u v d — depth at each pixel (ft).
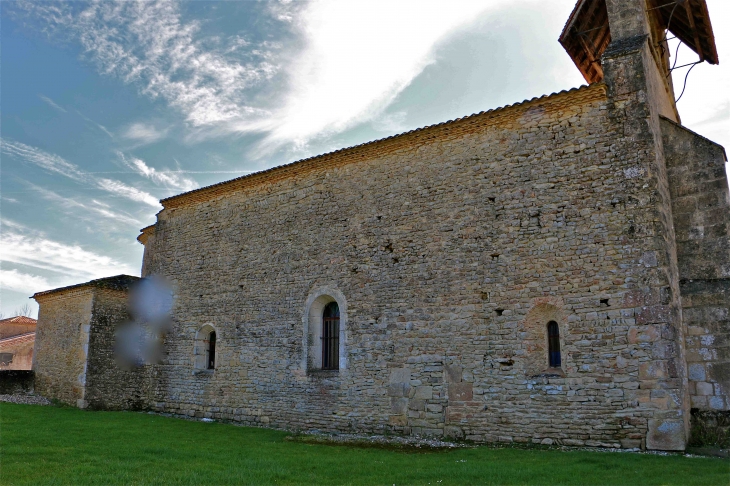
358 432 47.03
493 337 42.55
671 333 36.37
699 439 37.11
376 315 48.14
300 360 51.96
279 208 56.95
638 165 39.47
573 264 40.45
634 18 43.55
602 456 33.81
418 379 45.09
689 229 41.42
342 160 53.06
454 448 39.34
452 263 45.32
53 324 70.59
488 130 45.88
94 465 30.12
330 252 52.21
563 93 42.16
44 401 66.85
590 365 38.58
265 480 27.45
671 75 53.98
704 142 42.06
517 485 26.63
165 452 35.55
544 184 42.65
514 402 40.86
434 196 47.32
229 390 56.29
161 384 62.44
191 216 64.64
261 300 56.08
